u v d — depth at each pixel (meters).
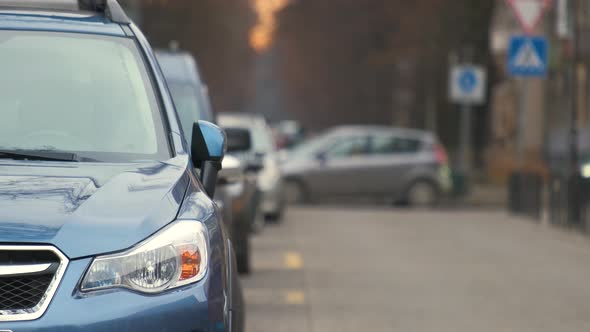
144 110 12.05
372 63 110.81
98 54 12.45
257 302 22.30
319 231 38.97
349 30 134.88
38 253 9.59
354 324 19.86
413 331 19.22
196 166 12.64
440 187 58.34
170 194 10.57
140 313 9.66
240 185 26.28
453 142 104.94
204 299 10.03
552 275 26.47
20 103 11.88
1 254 9.52
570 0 50.03
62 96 12.00
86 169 10.92
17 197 10.04
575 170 40.00
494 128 79.62
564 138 67.25
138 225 9.98
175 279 9.94
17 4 13.69
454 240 35.41
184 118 22.77
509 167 73.62
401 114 124.38
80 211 9.97
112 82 12.22
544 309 21.52
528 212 45.41
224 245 10.77
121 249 9.77
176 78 23.36
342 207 58.59
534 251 31.91
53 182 10.44
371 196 57.94
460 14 93.00
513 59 44.19
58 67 12.26
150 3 94.56
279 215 43.72
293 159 57.75
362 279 25.70
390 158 58.16
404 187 58.19
